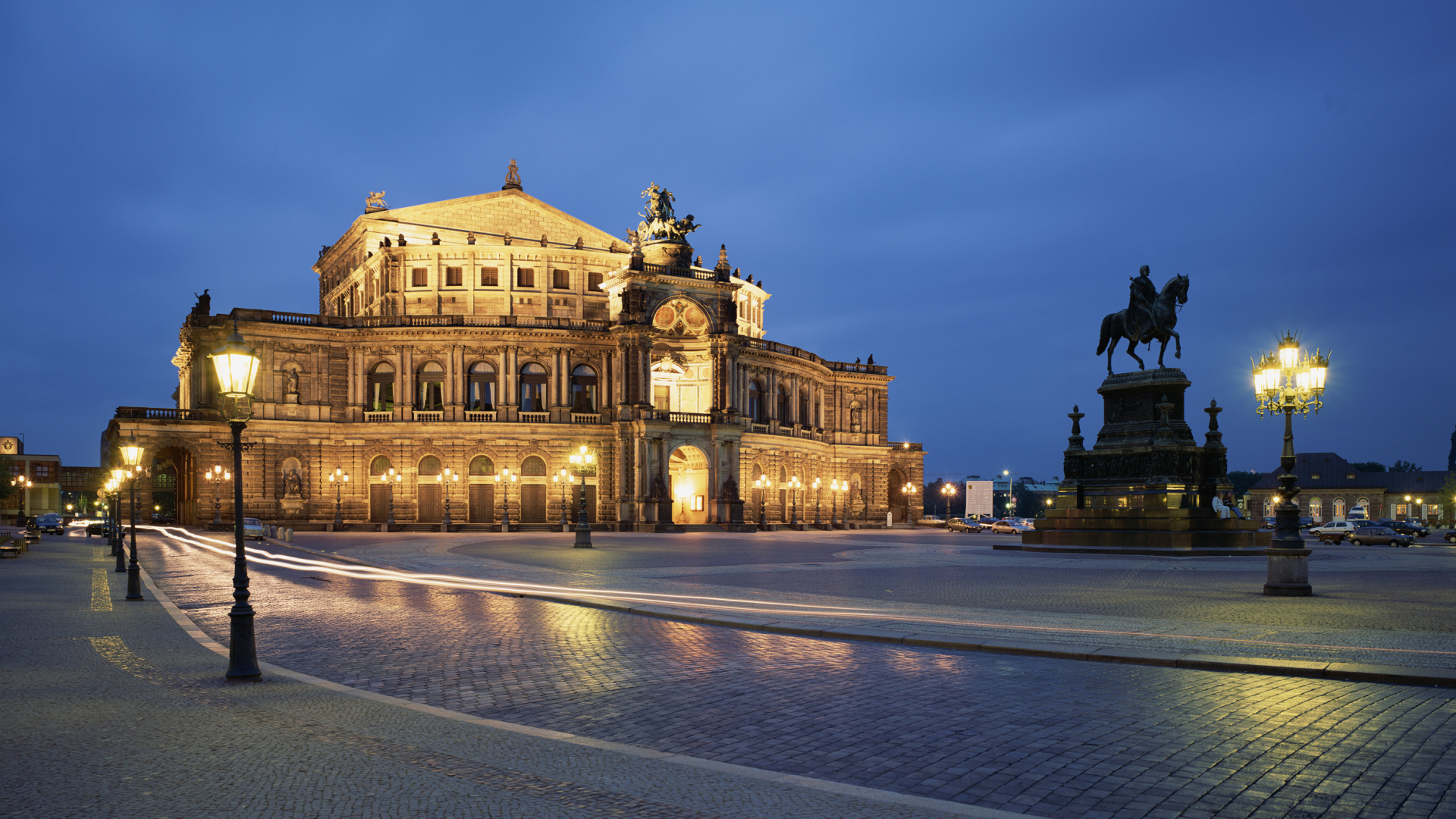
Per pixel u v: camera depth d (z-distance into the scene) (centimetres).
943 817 1039
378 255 11912
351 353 11081
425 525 10569
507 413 11094
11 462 18175
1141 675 1848
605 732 1428
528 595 3381
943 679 1809
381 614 2859
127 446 3794
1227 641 2192
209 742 1341
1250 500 19250
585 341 11406
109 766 1225
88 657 2080
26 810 1055
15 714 1515
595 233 13338
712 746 1342
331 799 1097
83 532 12488
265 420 10612
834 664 1986
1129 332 6128
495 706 1598
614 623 2652
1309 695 1644
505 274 11981
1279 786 1142
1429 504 18625
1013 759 1265
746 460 12119
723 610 2823
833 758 1282
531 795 1116
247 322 10612
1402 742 1337
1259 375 3516
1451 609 2827
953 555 5788
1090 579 3925
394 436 10969
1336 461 19100
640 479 11056
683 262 11756
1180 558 5188
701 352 12019
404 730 1416
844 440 14450
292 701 1617
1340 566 4784
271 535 8512
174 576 4419
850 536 9956
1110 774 1196
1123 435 6047
